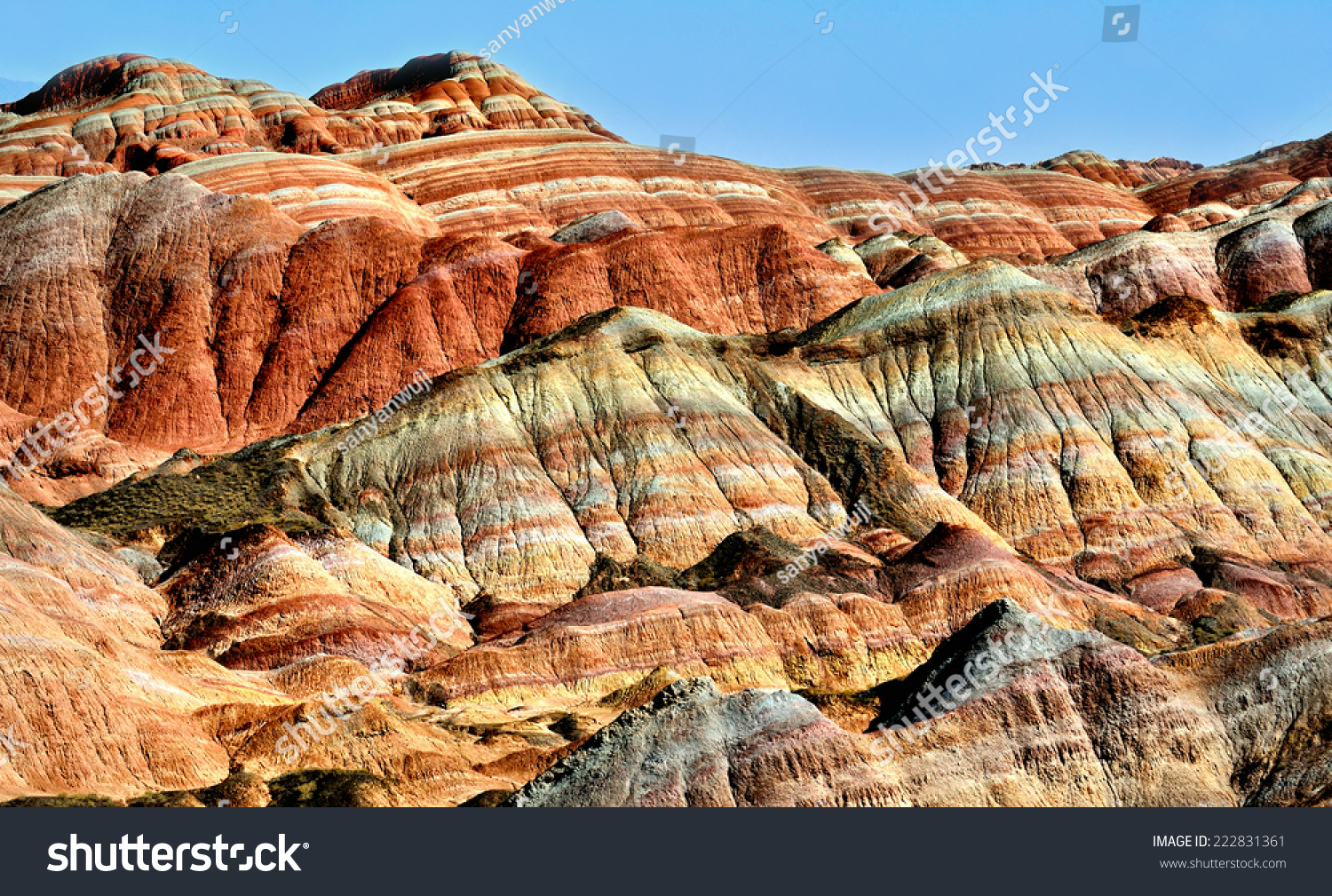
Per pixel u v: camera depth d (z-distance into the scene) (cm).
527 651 7575
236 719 6009
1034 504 10494
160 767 5484
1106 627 8100
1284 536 10181
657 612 7788
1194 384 11644
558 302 14550
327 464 10700
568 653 7569
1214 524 10212
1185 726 4962
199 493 9962
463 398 10988
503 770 5794
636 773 4538
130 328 14600
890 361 12212
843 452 10888
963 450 11194
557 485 10450
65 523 9556
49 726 5325
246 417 13988
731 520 10056
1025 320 12062
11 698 5309
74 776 5244
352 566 8650
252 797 5091
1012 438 11050
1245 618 8600
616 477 10412
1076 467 10669
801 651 7725
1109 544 10081
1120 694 5016
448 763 5678
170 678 6438
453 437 10650
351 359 13962
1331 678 5062
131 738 5522
